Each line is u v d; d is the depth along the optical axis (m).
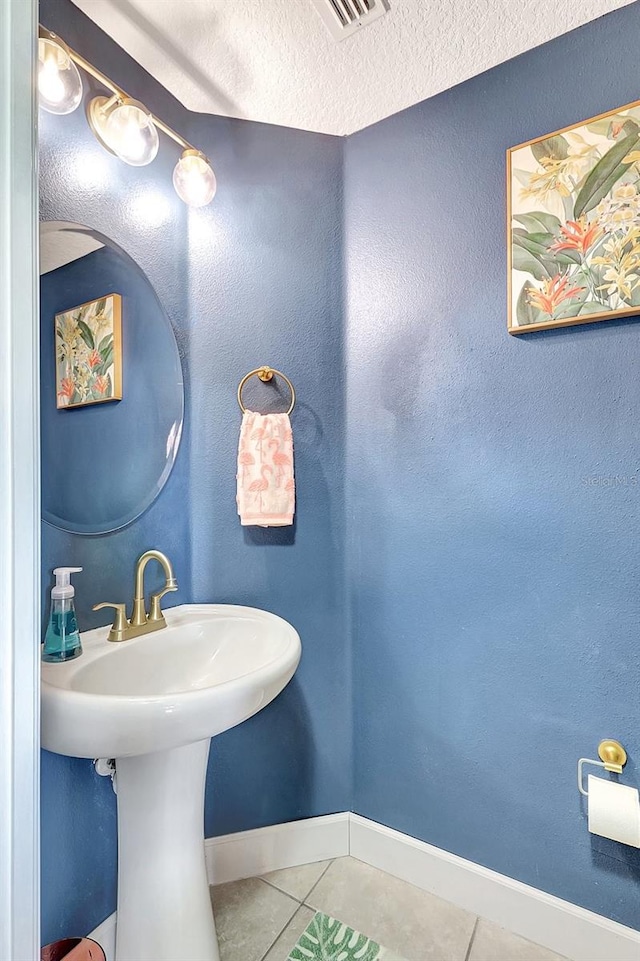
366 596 1.41
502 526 1.21
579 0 1.04
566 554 1.14
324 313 1.41
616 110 1.06
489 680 1.23
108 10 1.04
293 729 1.39
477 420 1.24
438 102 1.29
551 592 1.16
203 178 1.16
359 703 1.42
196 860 1.02
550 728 1.16
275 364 1.37
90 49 1.07
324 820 1.41
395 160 1.35
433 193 1.30
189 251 1.28
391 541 1.37
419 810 1.33
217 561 1.31
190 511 1.28
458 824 1.27
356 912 1.23
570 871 1.13
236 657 1.12
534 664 1.17
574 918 1.11
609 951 1.07
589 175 1.08
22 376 0.62
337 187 1.42
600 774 1.10
